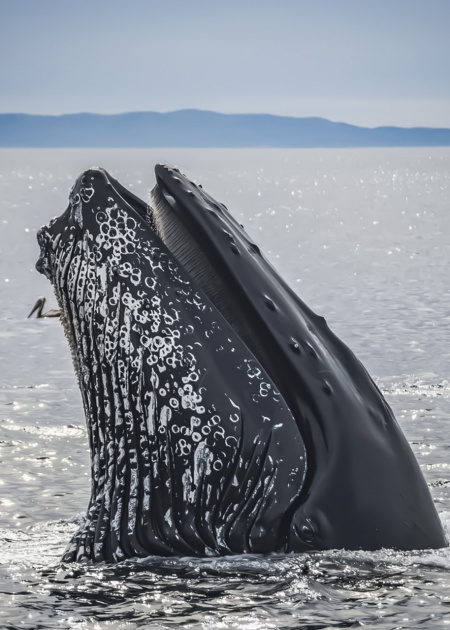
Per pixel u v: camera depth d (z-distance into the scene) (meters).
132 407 16.88
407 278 104.62
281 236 178.75
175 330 16.80
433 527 17.25
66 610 15.02
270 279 18.14
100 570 16.61
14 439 34.56
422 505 17.16
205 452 16.55
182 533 16.73
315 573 16.06
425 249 147.62
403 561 16.61
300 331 17.56
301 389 16.95
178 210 17.80
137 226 17.39
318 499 16.48
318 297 87.50
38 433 35.75
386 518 16.64
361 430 17.02
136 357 16.78
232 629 14.29
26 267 116.94
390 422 17.69
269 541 16.61
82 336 17.50
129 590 15.70
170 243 18.02
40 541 21.00
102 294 17.11
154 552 16.89
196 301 17.14
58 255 17.77
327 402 16.92
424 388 44.69
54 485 27.77
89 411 17.62
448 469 29.22
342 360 18.30
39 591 15.84
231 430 16.52
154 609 14.97
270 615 14.71
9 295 89.31
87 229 17.42
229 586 15.77
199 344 16.81
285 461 16.59
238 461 16.55
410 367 50.81
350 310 77.50
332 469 16.59
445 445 33.00
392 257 133.75
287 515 16.55
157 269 17.14
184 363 16.66
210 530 16.70
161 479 16.77
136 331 16.81
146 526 16.86
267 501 16.56
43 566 17.14
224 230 17.78
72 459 31.53
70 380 48.62
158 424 16.69
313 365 17.20
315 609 14.92
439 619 14.62
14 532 22.28
